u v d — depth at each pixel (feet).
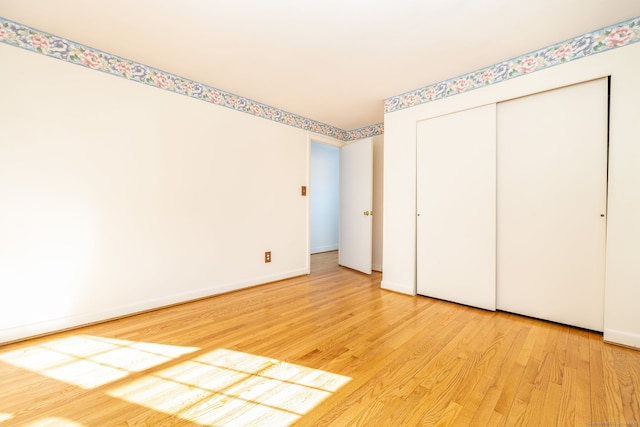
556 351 5.58
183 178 8.50
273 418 3.79
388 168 10.03
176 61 7.53
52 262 6.33
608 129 6.19
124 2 5.28
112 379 4.65
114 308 7.21
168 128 8.18
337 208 20.30
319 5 5.34
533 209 7.23
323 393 4.32
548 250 7.04
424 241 9.21
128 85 7.43
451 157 8.54
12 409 3.90
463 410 3.93
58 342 5.92
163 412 3.89
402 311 7.88
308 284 10.85
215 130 9.25
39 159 6.16
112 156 7.16
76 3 5.31
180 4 5.33
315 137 12.87
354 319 7.30
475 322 7.08
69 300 6.57
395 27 6.01
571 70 6.47
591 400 4.12
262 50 6.97
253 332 6.51
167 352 5.56
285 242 11.59
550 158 6.95
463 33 6.24
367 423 3.69
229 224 9.68
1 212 5.75
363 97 10.02
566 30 6.14
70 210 6.56
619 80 5.89
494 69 7.61
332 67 7.82
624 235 5.86
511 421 3.71
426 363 5.17
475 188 8.09
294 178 11.92
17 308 5.94
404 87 9.12
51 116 6.31
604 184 6.28
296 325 6.92
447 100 8.54
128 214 7.45
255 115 10.40
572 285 6.72
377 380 4.66
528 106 7.24
